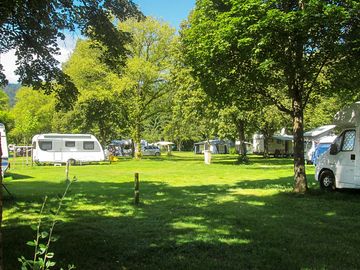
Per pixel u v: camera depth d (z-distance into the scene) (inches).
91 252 261.6
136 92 1759.4
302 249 267.4
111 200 511.5
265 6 440.8
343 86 541.3
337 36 449.4
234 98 577.0
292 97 553.6
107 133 2161.7
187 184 751.7
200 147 3078.2
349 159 549.0
